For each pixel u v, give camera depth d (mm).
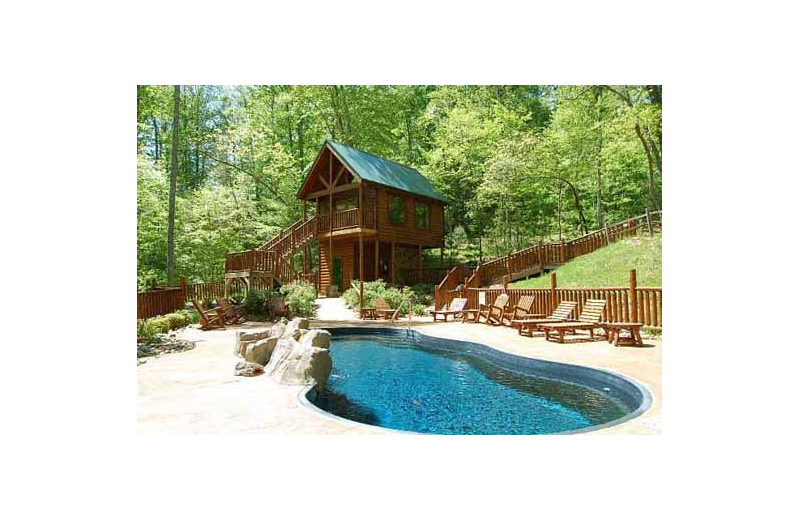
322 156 24266
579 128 24938
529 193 28062
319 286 24188
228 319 14695
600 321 10516
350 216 22656
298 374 6711
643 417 4910
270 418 5004
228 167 29750
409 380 8102
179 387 6391
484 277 20906
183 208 25250
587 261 17891
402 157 35500
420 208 26922
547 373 7852
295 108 33625
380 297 17203
